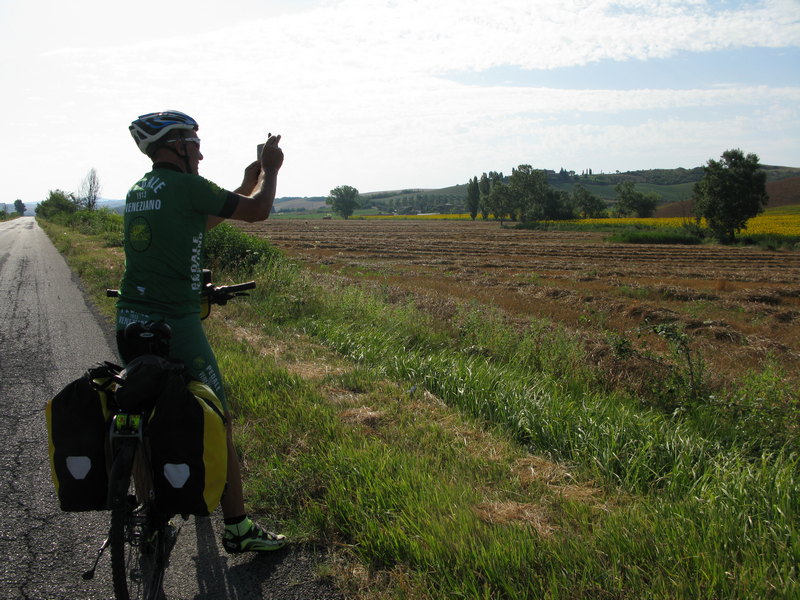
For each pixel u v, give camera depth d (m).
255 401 5.12
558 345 8.48
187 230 2.54
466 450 4.39
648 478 4.12
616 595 2.57
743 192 59.59
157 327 2.41
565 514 3.41
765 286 23.97
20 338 8.37
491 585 2.70
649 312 15.38
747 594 2.48
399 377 6.55
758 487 3.61
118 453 2.25
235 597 2.79
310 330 8.88
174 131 2.59
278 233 66.06
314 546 3.18
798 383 7.62
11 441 4.73
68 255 21.70
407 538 3.02
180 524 3.51
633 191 117.38
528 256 39.22
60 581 2.93
